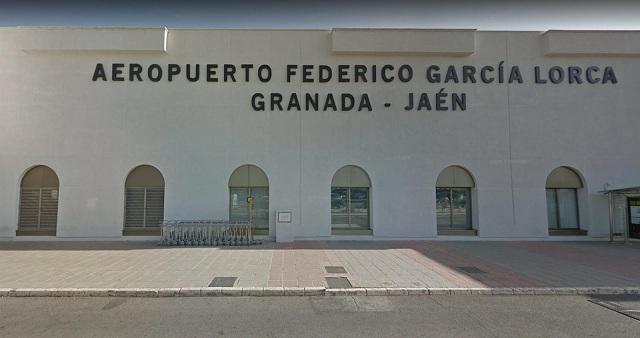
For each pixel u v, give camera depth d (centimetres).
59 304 685
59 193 1472
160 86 1526
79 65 1524
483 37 1576
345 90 1552
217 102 1527
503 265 1013
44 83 1512
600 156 1543
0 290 742
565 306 676
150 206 1500
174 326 565
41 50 1505
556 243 1452
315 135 1527
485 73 1566
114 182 1483
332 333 536
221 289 754
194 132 1513
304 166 1513
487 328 558
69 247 1301
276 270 931
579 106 1558
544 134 1548
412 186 1520
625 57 1570
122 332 539
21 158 1483
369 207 1531
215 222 1433
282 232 1442
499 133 1544
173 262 1028
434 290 762
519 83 1565
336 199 1531
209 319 598
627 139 1546
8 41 1516
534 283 815
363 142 1530
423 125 1540
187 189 1490
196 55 1543
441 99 1552
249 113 1527
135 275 873
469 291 764
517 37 1562
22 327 561
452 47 1544
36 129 1495
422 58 1568
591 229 1522
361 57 1564
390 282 817
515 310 651
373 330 548
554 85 1564
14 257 1106
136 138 1502
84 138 1496
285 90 1543
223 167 1504
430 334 532
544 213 1523
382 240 1491
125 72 1527
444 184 1542
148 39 1519
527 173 1535
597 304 691
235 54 1549
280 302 701
